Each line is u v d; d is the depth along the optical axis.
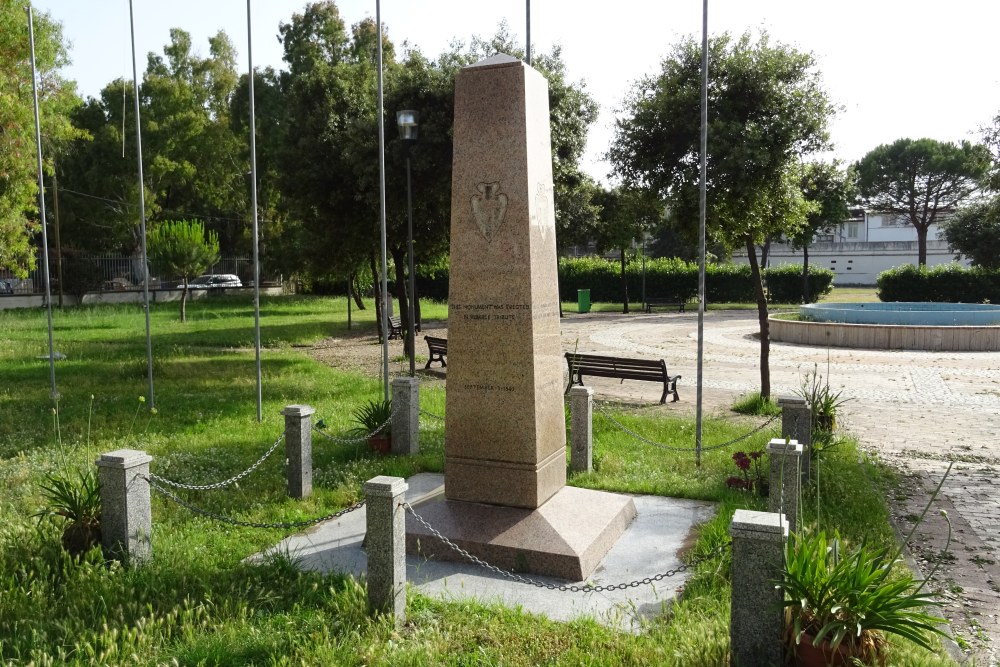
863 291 52.91
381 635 4.65
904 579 4.27
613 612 5.16
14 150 22.05
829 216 37.47
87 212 44.75
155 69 47.59
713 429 10.51
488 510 6.41
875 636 4.15
